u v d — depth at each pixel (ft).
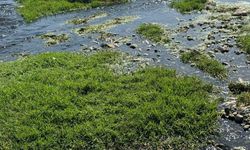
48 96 70.33
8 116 65.51
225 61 87.20
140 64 87.76
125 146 58.49
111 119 63.05
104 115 64.44
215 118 63.62
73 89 73.05
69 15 150.71
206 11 134.31
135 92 71.61
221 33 106.73
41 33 127.85
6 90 72.84
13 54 107.14
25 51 108.99
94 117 63.93
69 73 81.00
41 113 65.10
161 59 90.99
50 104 67.62
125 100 68.28
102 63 88.63
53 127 61.46
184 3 143.84
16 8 165.27
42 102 68.44
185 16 131.23
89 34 119.03
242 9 130.52
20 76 80.69
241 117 63.00
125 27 123.24
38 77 79.10
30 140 59.16
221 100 69.51
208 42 99.55
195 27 115.65
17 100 69.92
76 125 61.77
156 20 129.59
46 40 117.80
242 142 58.39
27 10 156.76
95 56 92.02
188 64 86.94
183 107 65.36
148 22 127.54
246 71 81.66
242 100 67.82
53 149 57.21
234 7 134.62
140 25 121.29
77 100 69.15
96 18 141.28
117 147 58.29
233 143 58.34
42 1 168.04
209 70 81.87
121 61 89.71
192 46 98.32
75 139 58.95
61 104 67.41
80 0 167.53
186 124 61.57
